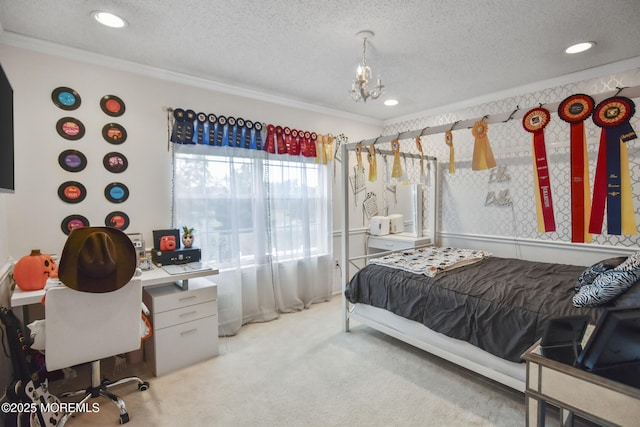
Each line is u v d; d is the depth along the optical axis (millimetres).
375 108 3979
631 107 1533
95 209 2502
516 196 3330
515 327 1893
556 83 2990
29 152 2246
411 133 2529
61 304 1658
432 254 3197
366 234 4445
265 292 3396
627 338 909
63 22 2018
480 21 2020
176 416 1888
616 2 1813
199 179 2961
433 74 2904
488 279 2363
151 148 2744
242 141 3217
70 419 1852
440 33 2172
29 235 2256
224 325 3002
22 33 2143
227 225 3090
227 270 3068
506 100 3352
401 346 2740
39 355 2105
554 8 1875
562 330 1078
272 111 3492
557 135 3014
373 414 1887
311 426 1797
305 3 1830
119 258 1793
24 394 1617
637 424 851
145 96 2709
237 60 2600
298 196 3691
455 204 3842
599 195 1678
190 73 2855
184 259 2684
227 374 2332
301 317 3449
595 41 2279
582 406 938
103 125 2520
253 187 3312
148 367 2445
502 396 2039
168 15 1950
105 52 2438
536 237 3205
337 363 2467
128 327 1861
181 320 2418
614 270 1768
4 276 2010
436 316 2260
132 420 1850
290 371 2361
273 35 2199
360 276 2840
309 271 3768
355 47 2373
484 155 2109
